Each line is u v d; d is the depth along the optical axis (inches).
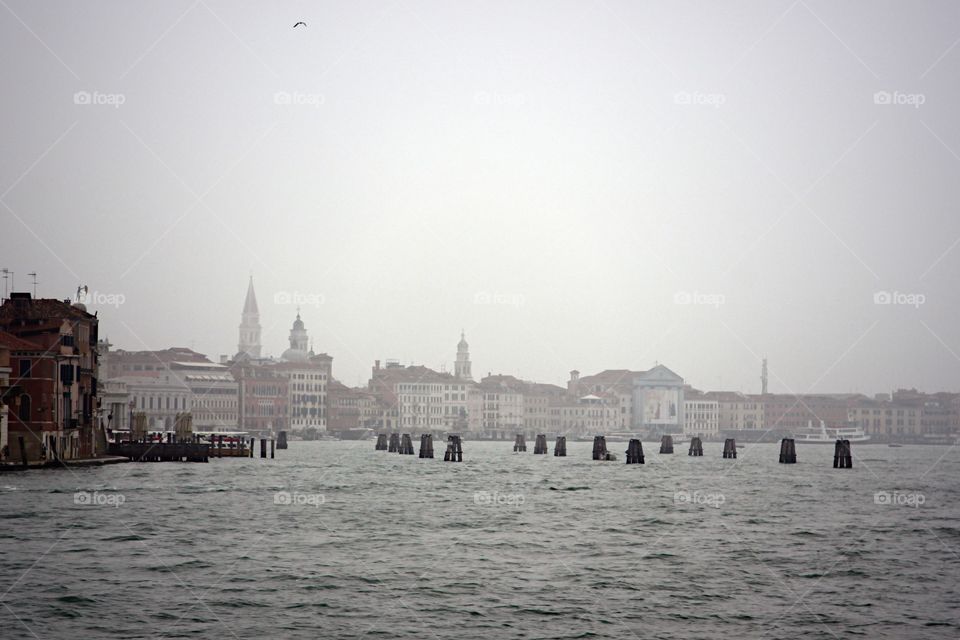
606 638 2042.3
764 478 5895.7
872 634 2096.5
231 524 3307.1
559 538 3157.0
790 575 2620.6
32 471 4704.7
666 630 2101.4
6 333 4852.4
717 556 2869.1
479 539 3110.2
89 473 4788.4
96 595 2276.1
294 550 2851.9
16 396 4781.0
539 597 2341.3
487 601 2298.2
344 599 2289.6
